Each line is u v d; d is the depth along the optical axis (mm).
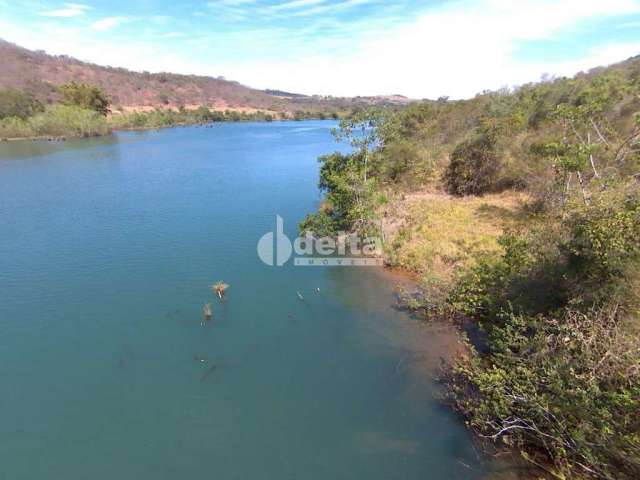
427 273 16359
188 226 24859
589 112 20312
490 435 9016
